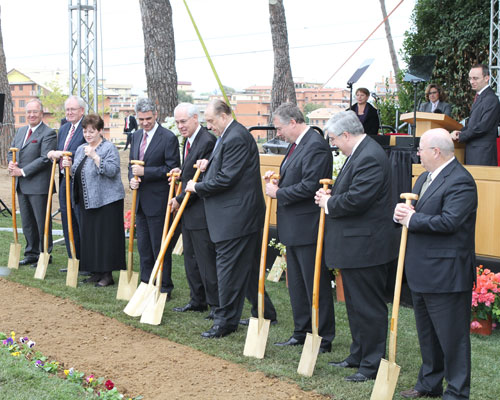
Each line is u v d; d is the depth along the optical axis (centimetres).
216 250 515
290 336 518
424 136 380
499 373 450
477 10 1488
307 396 402
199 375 432
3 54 1711
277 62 1476
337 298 638
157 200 607
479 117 659
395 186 679
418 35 1648
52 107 6969
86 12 1470
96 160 628
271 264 753
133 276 616
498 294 537
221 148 505
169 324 541
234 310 518
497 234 594
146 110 607
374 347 430
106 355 465
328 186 457
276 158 761
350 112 429
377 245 422
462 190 369
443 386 425
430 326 394
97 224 643
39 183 719
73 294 622
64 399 372
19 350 458
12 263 720
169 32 1142
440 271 373
